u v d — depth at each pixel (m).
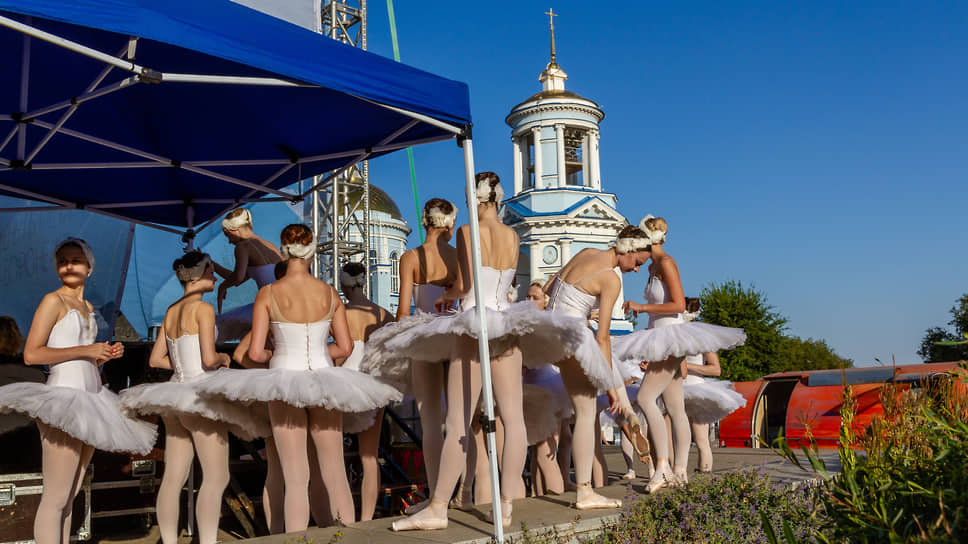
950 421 3.81
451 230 5.85
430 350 5.19
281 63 4.18
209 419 5.10
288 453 5.05
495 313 4.81
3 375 5.54
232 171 8.16
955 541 2.90
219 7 3.96
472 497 5.80
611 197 43.47
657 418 6.26
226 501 6.59
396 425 8.11
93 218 10.02
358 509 7.13
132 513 6.45
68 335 4.80
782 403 13.52
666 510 5.00
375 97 4.59
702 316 41.22
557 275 5.93
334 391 4.93
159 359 5.37
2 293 9.40
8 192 7.90
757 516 4.78
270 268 7.20
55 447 4.62
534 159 43.56
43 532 4.57
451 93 4.97
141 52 5.35
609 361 5.62
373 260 45.44
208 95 6.58
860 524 3.44
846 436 4.32
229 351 7.26
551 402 6.42
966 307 38.84
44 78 5.95
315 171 8.11
